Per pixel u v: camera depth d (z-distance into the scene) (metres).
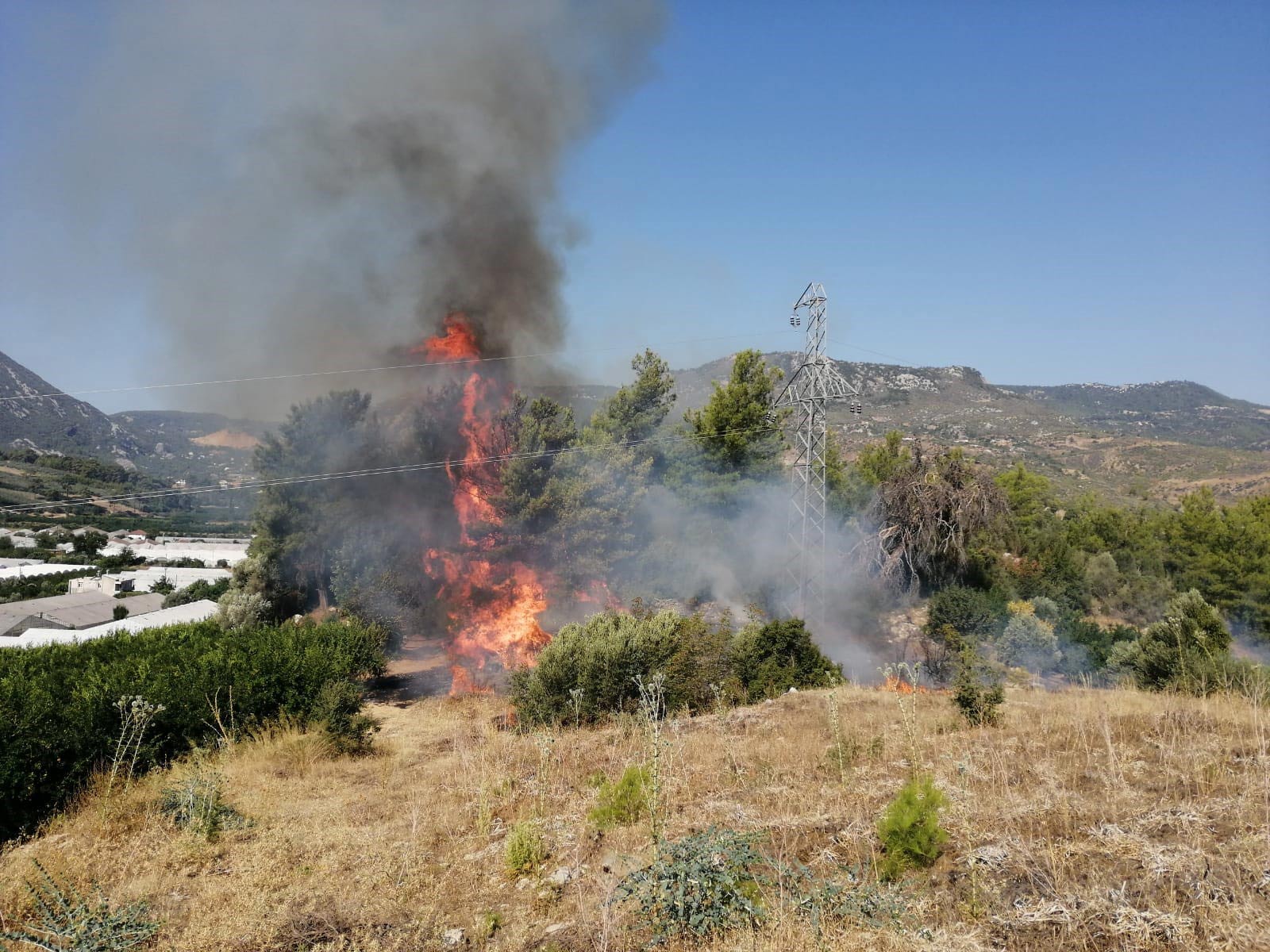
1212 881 4.69
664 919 5.12
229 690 13.77
